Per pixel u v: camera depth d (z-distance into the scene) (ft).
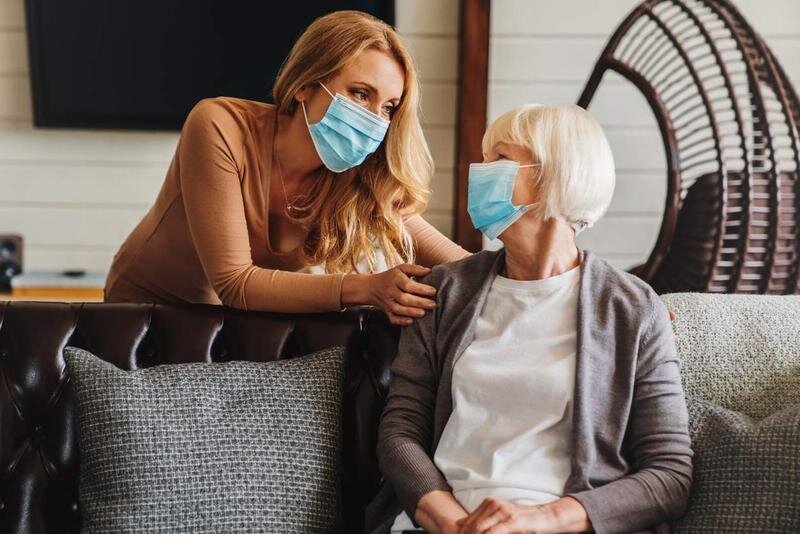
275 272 5.70
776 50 10.37
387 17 10.27
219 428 5.03
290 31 10.41
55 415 5.49
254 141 5.79
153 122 10.59
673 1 9.64
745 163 9.14
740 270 9.25
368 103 5.69
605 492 4.51
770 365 5.35
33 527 5.35
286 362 5.42
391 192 6.02
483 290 5.14
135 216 10.94
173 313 5.74
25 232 10.91
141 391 5.06
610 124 10.53
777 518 4.51
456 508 4.60
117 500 4.85
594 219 5.00
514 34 10.41
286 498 4.99
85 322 5.66
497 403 4.89
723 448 4.81
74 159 10.81
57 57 10.39
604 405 4.79
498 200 4.91
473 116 10.05
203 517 4.87
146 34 10.41
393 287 5.36
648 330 4.87
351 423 5.63
